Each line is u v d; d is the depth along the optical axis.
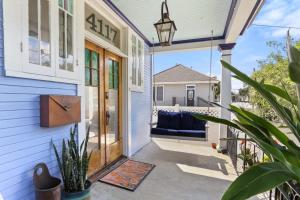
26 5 1.62
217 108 5.49
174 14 3.33
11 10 1.51
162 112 4.90
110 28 3.35
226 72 4.38
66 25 2.09
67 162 1.85
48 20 1.85
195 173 3.05
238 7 2.61
